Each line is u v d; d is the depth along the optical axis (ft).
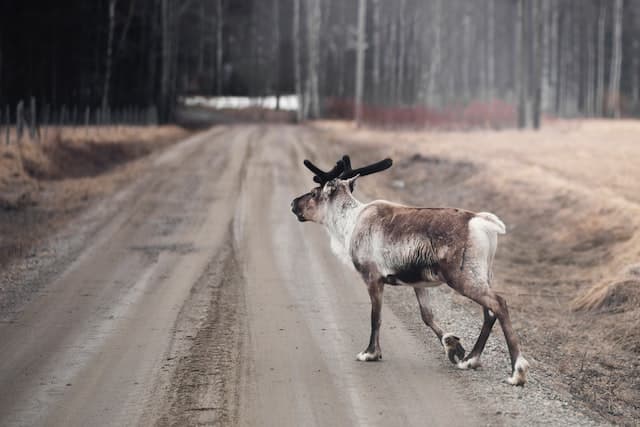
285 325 118.01
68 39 646.74
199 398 86.48
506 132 504.84
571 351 116.26
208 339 109.70
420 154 359.25
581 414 83.30
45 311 123.75
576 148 372.58
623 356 115.55
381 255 95.25
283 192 272.10
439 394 88.07
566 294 152.46
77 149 326.03
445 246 89.20
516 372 89.76
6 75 595.47
